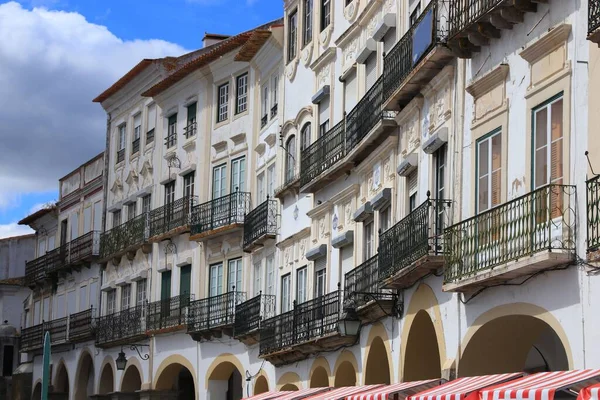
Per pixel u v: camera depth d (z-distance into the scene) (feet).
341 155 104.68
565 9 62.39
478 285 68.69
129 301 168.25
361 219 101.04
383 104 89.86
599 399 45.19
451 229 71.56
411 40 83.82
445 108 78.89
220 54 145.79
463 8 72.08
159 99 163.43
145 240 160.25
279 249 125.80
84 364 181.68
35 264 203.72
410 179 88.28
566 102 61.26
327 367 107.24
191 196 151.02
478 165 72.23
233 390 147.02
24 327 217.56
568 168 60.75
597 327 57.16
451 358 74.74
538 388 49.65
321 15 117.91
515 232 64.03
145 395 154.81
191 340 147.64
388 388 73.00
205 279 146.41
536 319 68.33
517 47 67.67
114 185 177.88
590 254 57.31
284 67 128.47
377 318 92.68
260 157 137.59
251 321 128.36
